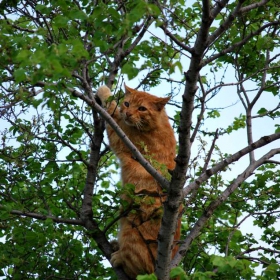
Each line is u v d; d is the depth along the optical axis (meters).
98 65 14.02
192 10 13.50
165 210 9.20
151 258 10.84
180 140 8.80
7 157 12.50
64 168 13.23
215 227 13.90
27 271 13.11
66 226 14.25
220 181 12.06
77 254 13.16
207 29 8.43
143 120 13.12
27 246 13.38
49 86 7.89
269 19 11.62
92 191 12.26
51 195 13.02
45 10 9.24
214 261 8.29
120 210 11.73
